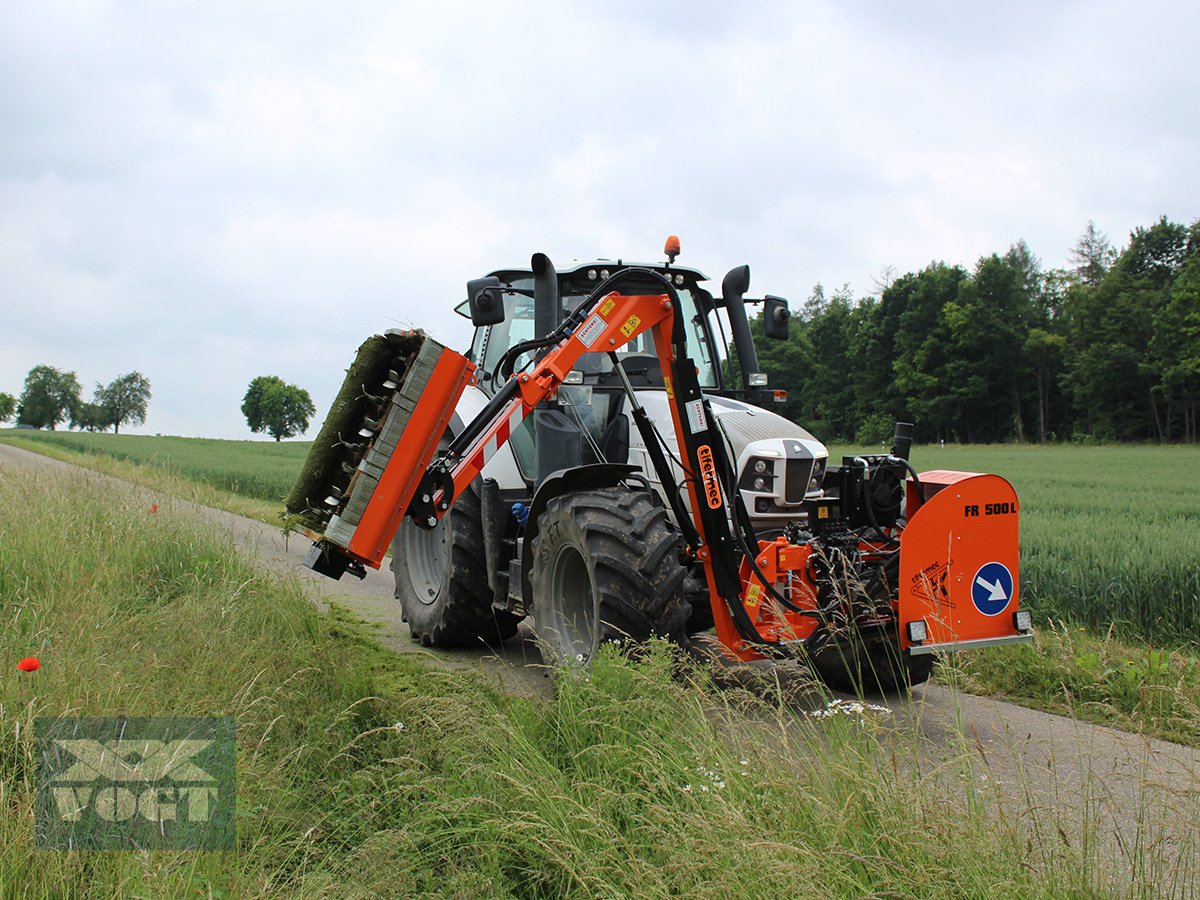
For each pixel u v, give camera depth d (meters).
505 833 2.97
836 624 4.80
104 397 140.75
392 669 5.52
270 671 4.51
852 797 2.88
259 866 2.70
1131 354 61.03
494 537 6.11
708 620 5.73
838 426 72.62
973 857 2.60
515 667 6.03
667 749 3.33
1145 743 3.60
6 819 2.66
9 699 3.55
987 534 4.68
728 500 5.07
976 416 67.75
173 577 6.68
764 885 2.47
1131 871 2.76
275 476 21.98
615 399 6.02
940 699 5.43
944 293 67.06
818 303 97.12
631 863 2.69
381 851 2.84
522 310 6.64
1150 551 8.88
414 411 4.73
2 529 6.89
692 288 6.33
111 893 2.52
